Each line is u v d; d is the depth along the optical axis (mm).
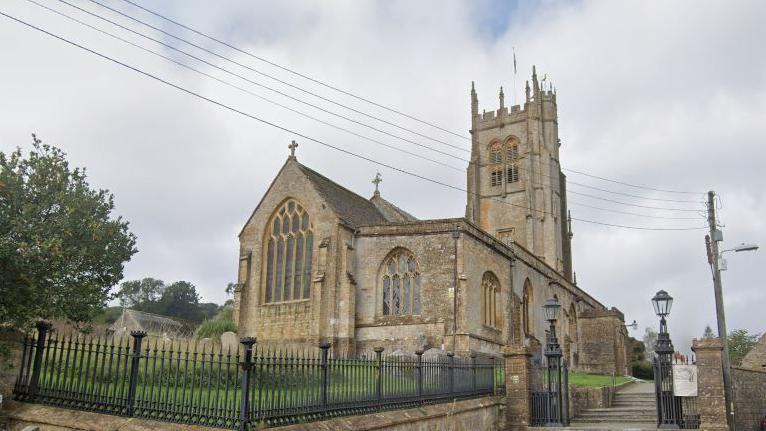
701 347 24766
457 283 40500
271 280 44938
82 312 21000
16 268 17688
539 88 85438
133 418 15734
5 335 17906
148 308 109250
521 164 83562
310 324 41688
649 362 79812
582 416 30875
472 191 85562
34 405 17438
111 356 17188
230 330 43656
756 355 44094
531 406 27359
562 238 85188
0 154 19375
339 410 17281
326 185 48062
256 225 46156
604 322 67062
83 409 16891
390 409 19531
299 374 16500
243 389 14422
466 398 24984
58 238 18812
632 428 26016
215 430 14250
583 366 66562
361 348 41531
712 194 32500
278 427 14727
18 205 19047
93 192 22188
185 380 15633
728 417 28516
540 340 55062
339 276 41969
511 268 49406
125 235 22734
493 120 87250
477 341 41438
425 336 40188
